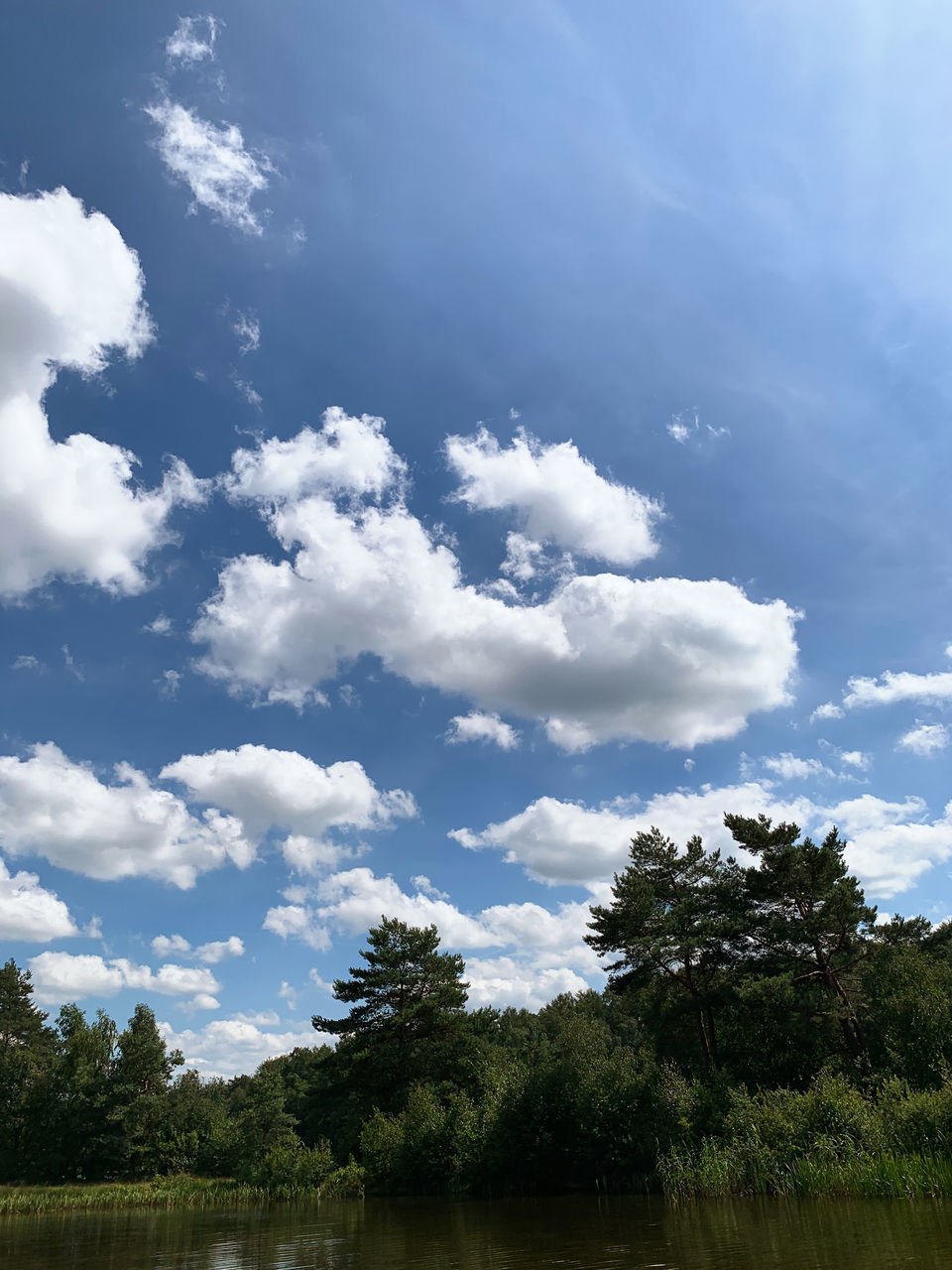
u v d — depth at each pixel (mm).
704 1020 44812
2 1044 79688
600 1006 130000
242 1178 53188
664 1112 33312
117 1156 69312
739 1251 13492
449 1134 40312
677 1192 28078
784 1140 25531
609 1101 35375
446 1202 35438
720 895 44750
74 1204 47125
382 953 55469
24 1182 68688
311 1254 17938
